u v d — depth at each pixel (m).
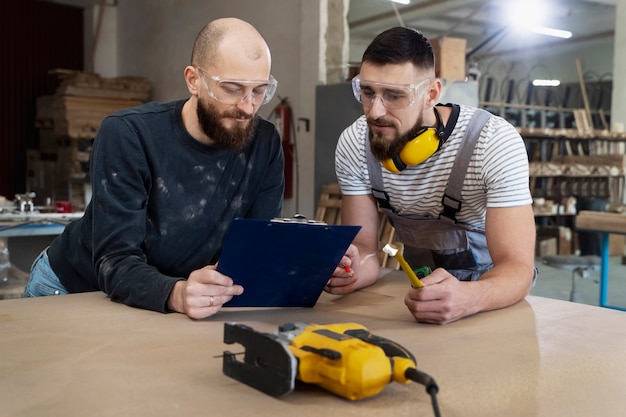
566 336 1.24
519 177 1.62
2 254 3.73
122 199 1.56
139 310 1.41
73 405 0.85
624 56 8.02
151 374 0.98
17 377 0.96
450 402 0.89
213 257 1.78
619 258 7.88
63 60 9.88
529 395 0.93
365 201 1.95
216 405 0.86
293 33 6.55
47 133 8.44
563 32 10.38
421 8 10.10
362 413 0.85
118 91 8.20
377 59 1.52
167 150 1.64
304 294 1.49
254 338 0.92
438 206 1.80
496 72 12.09
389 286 1.78
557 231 7.90
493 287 1.45
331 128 5.60
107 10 9.75
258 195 1.86
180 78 8.35
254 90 1.53
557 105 9.98
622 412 0.87
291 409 0.85
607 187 7.96
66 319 1.32
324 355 0.88
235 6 7.34
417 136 1.62
